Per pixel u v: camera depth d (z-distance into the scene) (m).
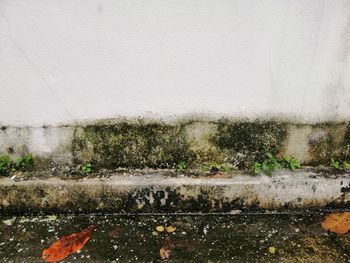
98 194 0.84
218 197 0.85
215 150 0.87
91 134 0.85
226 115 0.84
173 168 0.89
